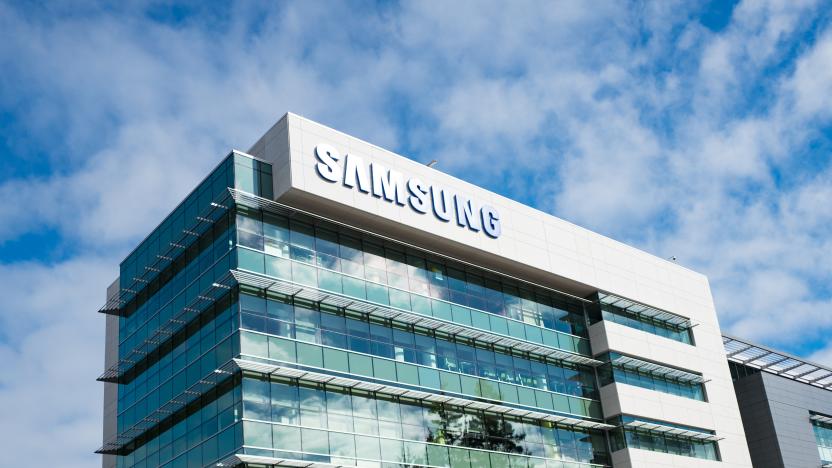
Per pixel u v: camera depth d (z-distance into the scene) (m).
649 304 59.31
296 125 44.72
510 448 48.22
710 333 63.09
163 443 45.53
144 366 49.16
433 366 46.88
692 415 57.62
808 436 70.12
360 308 44.91
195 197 46.69
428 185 49.09
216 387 41.97
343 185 45.16
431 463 44.31
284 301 42.88
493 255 50.88
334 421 41.88
